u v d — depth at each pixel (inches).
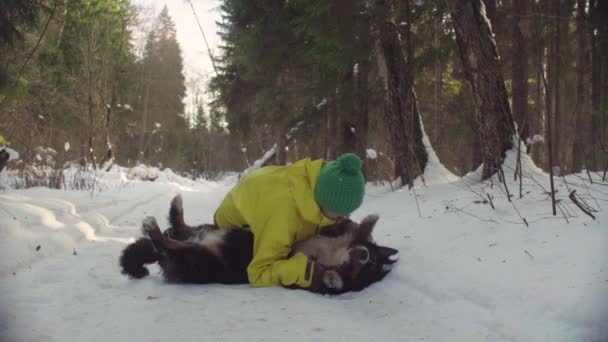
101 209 311.3
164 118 1624.0
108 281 156.0
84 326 113.8
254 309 128.0
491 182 238.4
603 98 388.5
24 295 136.4
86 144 857.5
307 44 434.0
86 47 780.0
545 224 172.2
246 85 631.8
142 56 1162.6
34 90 632.4
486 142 255.4
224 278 156.3
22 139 490.0
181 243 151.2
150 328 113.3
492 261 150.5
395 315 126.0
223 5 461.7
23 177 419.5
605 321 104.3
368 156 485.1
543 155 552.1
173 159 1333.7
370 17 322.3
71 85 762.2
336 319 121.6
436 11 319.3
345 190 145.3
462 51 258.1
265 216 151.5
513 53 346.9
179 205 167.3
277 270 148.3
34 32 609.0
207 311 125.6
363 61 367.2
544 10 329.7
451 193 255.1
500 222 186.1
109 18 821.2
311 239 156.2
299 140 589.0
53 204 271.0
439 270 153.8
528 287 126.8
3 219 202.2
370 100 442.6
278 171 159.6
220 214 167.6
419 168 304.0
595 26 356.2
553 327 107.0
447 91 637.3
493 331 111.3
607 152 237.9
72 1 679.7
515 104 343.9
